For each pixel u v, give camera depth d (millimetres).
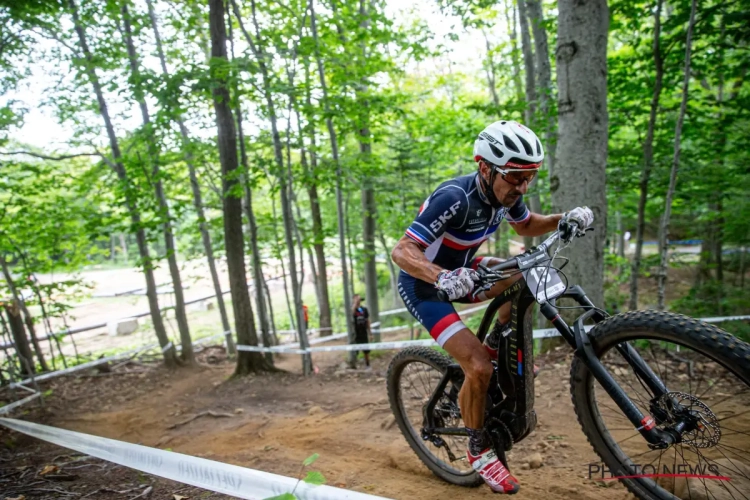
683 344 1666
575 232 2090
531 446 3186
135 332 17625
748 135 6926
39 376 8680
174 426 5730
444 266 2502
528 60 8727
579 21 4980
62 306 10398
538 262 2043
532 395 2254
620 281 13352
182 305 10797
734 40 5543
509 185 2148
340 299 20844
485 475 2293
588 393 2145
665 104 8984
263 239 11594
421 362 2971
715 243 9914
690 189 8164
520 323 2174
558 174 5289
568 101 5125
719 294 7875
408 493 2783
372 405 5008
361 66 7879
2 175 8414
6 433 5355
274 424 5039
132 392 8438
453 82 17469
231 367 10383
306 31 8070
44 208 9133
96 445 3137
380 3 8555
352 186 9664
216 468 2170
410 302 2496
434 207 2234
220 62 6656
